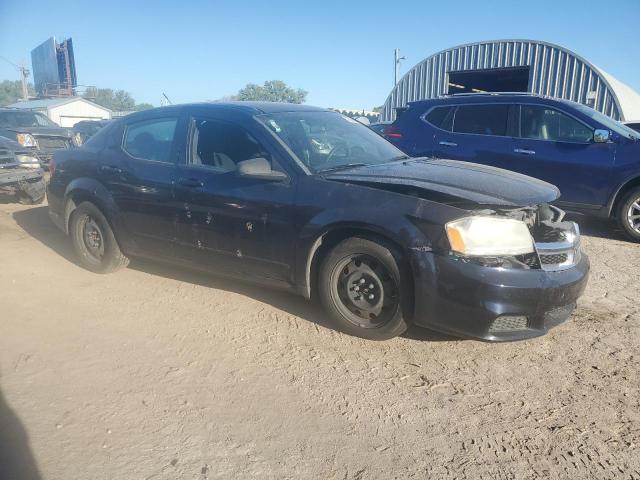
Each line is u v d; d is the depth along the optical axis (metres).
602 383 3.22
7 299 4.56
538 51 19.38
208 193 4.19
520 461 2.56
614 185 6.57
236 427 2.82
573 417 2.89
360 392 3.15
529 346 3.70
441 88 22.20
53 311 4.32
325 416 2.92
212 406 3.00
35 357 3.55
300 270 3.83
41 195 8.91
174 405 3.01
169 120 4.68
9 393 3.12
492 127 7.47
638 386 3.18
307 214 3.71
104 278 5.12
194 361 3.51
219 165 4.25
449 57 21.72
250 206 3.97
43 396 3.09
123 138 4.98
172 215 4.44
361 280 3.64
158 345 3.73
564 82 19.05
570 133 6.91
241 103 4.55
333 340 3.78
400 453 2.63
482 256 3.21
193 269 4.57
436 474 2.49
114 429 2.80
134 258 5.14
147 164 4.65
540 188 3.69
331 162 4.10
